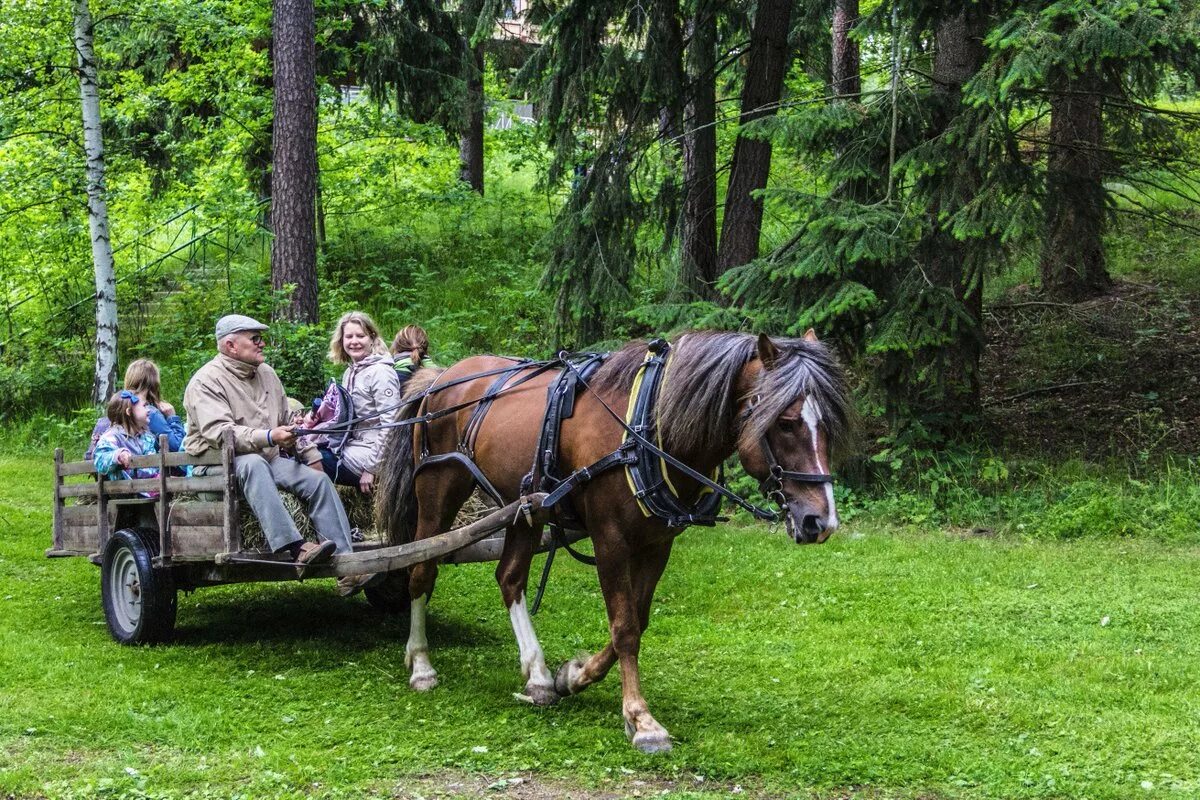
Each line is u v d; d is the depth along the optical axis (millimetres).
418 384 6438
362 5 18156
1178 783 4402
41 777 4516
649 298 13156
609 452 5000
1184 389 12336
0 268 17000
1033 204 9242
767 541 9414
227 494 5969
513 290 16516
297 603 7926
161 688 5684
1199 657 6125
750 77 11750
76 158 15391
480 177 21094
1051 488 10273
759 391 4570
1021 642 6523
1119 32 8359
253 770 4609
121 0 14945
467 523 6785
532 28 16719
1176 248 16281
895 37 10258
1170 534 9133
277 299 12719
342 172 18391
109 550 6824
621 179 11922
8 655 6266
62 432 15000
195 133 17938
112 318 14406
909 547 8977
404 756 4777
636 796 4395
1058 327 14344
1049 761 4676
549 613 7586
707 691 5734
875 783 4512
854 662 6242
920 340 9578
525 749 4883
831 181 10414
